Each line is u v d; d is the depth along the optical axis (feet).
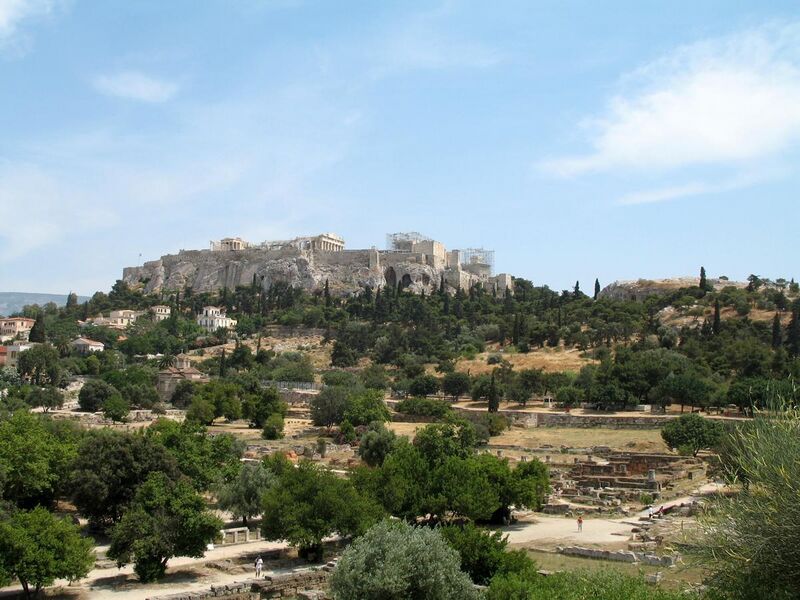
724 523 121.49
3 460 273.95
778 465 115.75
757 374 640.58
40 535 209.56
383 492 279.69
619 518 327.26
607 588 151.64
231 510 292.81
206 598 208.64
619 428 614.34
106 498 278.46
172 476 289.94
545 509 344.08
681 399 622.95
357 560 172.55
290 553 267.80
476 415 612.29
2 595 214.28
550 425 642.63
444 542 183.01
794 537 112.98
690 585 151.94
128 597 215.51
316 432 616.80
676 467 435.12
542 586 160.66
